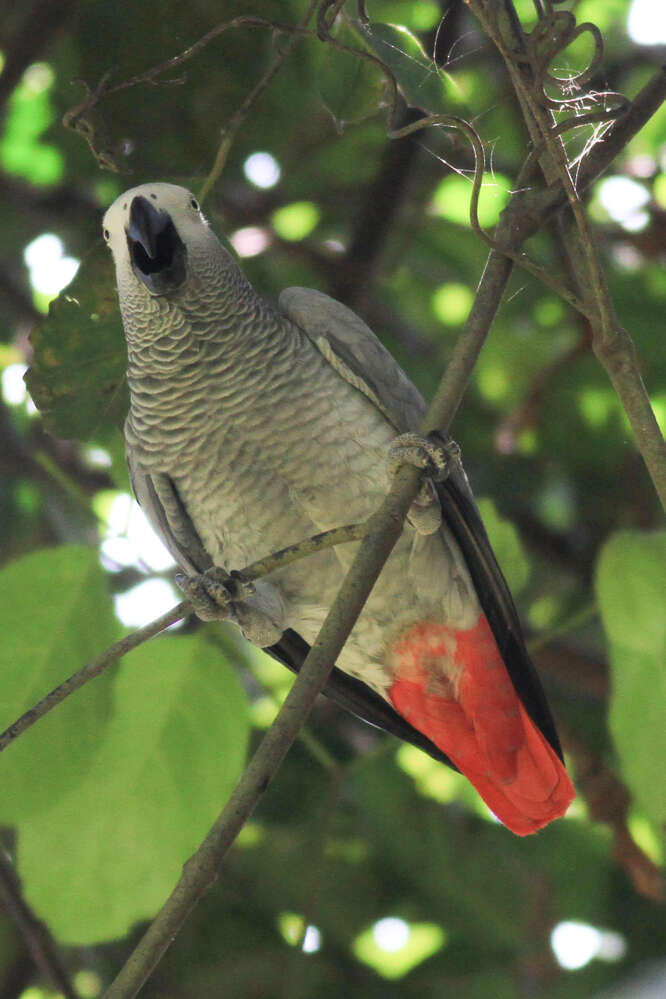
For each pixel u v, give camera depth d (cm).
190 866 425
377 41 658
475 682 710
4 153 1109
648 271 1091
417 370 1116
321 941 1046
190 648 677
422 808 1066
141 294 673
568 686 1055
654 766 615
